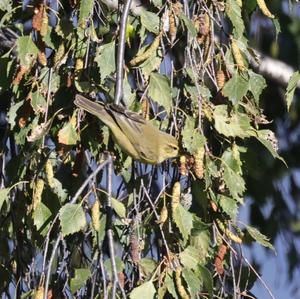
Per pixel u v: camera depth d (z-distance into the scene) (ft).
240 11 35.53
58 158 34.94
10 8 35.78
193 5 35.91
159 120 35.65
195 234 33.96
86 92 34.58
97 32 35.86
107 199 32.63
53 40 35.01
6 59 35.76
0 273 36.14
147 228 34.17
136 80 36.50
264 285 34.22
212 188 34.65
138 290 32.19
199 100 33.91
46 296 31.48
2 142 36.73
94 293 33.47
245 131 34.47
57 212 33.60
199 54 35.09
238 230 34.68
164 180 34.12
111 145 35.17
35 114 34.63
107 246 35.32
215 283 35.63
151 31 34.27
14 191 35.78
